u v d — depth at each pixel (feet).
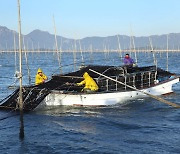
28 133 58.70
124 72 88.53
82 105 79.77
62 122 67.10
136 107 82.12
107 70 86.02
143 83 93.66
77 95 78.74
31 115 72.95
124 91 85.46
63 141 54.19
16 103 78.43
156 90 96.63
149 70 96.12
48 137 56.44
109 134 58.29
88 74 83.66
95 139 55.26
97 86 81.35
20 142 53.36
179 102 88.63
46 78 90.33
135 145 51.75
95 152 48.67
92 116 72.28
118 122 66.85
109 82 84.17
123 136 56.85
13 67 264.52
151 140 54.19
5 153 48.21
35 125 64.44
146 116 72.59
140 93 90.22
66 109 79.46
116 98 83.87
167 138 55.21
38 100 77.15
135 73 90.12
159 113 75.56
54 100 79.77
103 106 81.46
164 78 104.53
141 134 57.98
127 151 48.93
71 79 85.15
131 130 60.80
